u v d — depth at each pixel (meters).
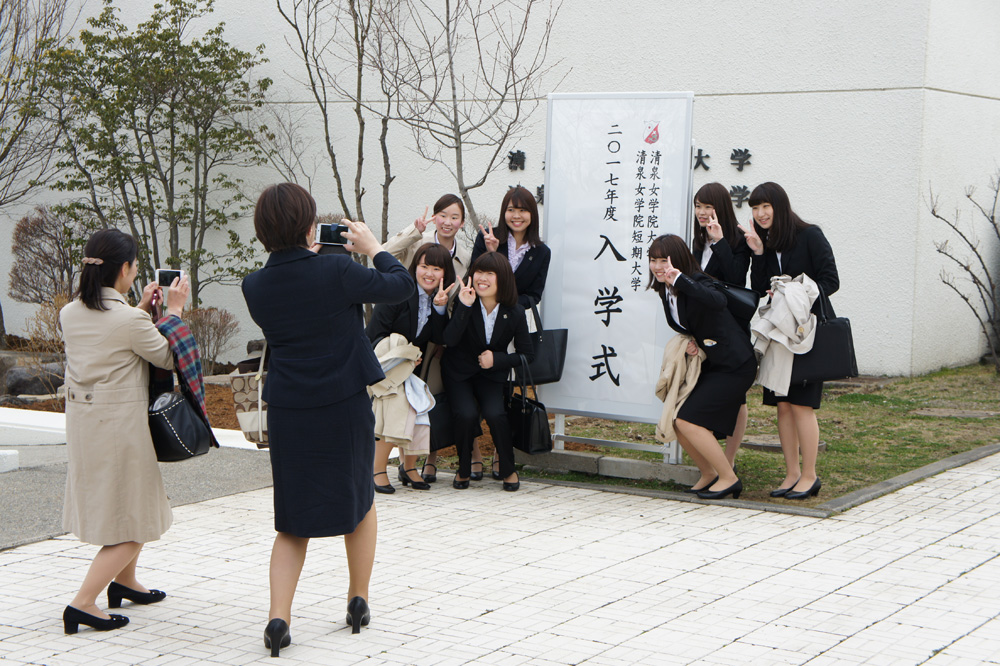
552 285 6.92
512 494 6.45
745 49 10.80
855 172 10.47
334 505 3.79
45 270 13.73
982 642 3.78
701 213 6.25
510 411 6.60
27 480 6.74
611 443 7.00
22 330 15.39
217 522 5.71
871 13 10.28
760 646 3.75
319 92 12.63
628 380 6.73
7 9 13.80
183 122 12.57
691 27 10.99
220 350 12.72
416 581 4.59
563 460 7.12
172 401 4.03
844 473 6.90
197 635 3.93
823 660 3.61
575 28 11.41
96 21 12.31
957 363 11.49
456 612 4.16
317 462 3.78
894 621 4.02
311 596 4.40
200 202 13.30
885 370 10.56
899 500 6.14
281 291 3.79
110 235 4.03
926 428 8.38
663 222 6.58
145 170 12.15
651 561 4.89
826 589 4.43
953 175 10.95
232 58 12.25
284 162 12.34
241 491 6.51
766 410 9.33
